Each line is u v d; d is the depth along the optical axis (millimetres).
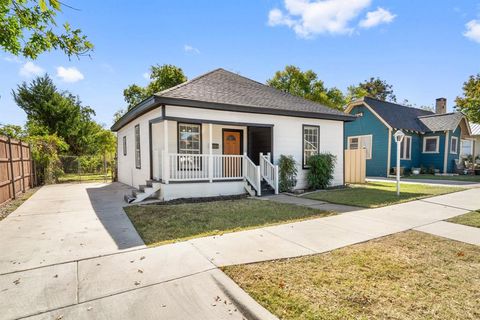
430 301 2477
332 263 3344
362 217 5781
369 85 42250
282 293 2609
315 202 7699
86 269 3195
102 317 2244
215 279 2902
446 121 17797
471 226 5070
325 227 5004
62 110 23328
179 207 6957
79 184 13828
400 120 17516
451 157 18000
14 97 22766
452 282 2857
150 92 22641
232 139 10617
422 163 18266
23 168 10578
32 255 3658
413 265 3293
